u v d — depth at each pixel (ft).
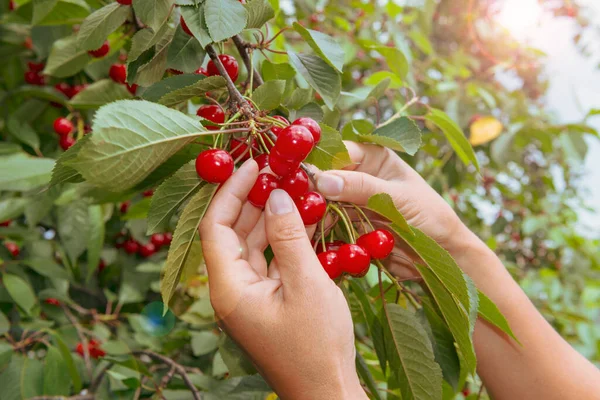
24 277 2.56
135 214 2.02
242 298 1.08
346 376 1.07
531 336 1.45
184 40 1.29
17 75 2.62
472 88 3.28
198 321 2.08
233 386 1.79
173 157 1.30
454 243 1.46
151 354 1.86
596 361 3.29
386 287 1.55
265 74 1.54
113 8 1.40
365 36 3.15
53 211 2.68
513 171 4.49
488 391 1.53
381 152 1.42
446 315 1.27
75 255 2.29
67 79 2.60
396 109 2.63
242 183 1.12
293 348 1.07
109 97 1.91
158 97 1.28
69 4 1.77
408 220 1.40
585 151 2.85
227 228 1.13
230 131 1.09
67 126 2.26
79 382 2.04
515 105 3.46
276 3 1.63
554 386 1.41
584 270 4.34
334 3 3.49
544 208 4.17
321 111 1.40
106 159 0.96
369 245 1.19
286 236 1.08
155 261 2.91
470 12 4.02
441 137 3.20
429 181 3.23
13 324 2.40
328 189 1.20
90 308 3.08
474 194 4.17
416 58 3.51
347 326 1.09
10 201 2.15
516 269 3.70
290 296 1.07
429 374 1.32
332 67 1.35
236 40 1.33
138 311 2.93
